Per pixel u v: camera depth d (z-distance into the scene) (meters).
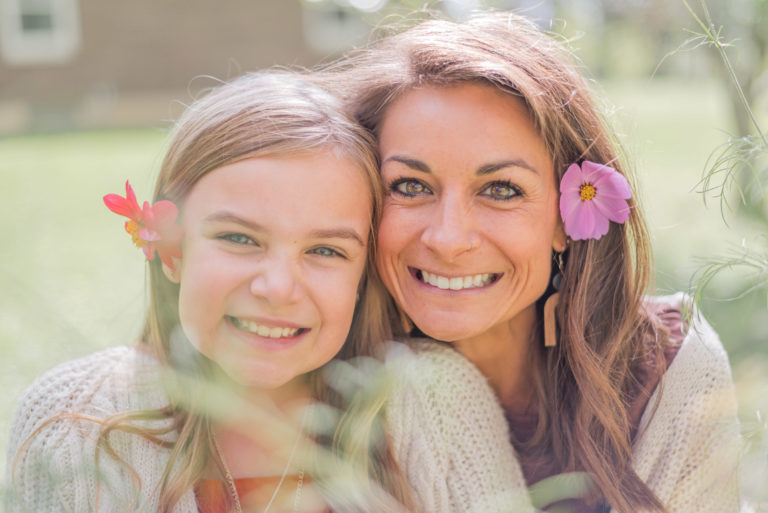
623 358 1.45
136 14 11.45
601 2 2.92
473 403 1.40
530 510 1.37
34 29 11.15
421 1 1.78
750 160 1.31
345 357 1.45
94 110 11.42
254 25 11.99
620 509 1.33
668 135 7.86
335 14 12.34
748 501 1.48
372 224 1.33
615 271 1.43
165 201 1.24
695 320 1.46
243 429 1.36
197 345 1.26
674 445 1.40
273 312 1.21
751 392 1.50
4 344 2.27
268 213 1.20
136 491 1.29
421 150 1.24
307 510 1.33
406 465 1.38
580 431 1.40
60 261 4.18
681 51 1.50
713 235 3.35
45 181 6.70
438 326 1.31
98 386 1.38
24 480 1.32
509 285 1.32
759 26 2.42
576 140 1.33
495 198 1.27
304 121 1.25
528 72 1.28
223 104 1.29
